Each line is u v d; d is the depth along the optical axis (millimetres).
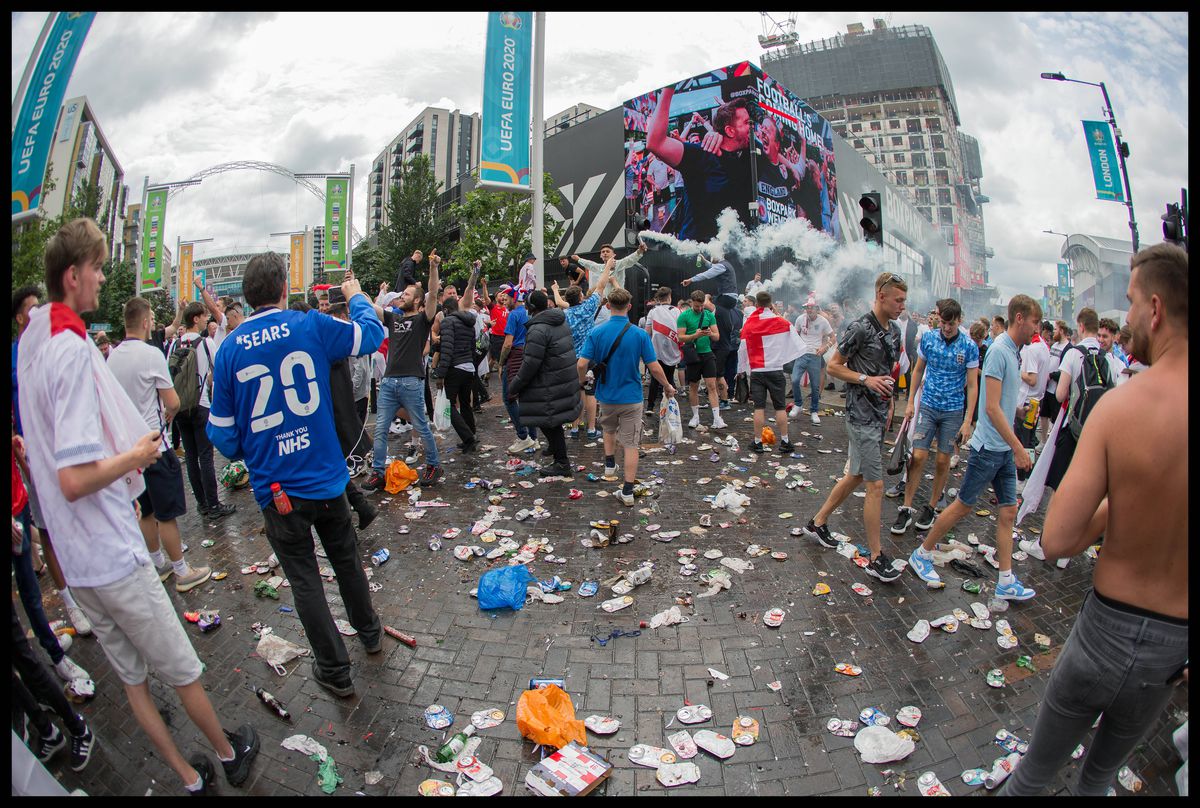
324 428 3037
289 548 3020
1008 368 3873
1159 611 1748
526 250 25594
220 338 6289
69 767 2646
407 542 5008
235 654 3484
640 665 3338
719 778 2570
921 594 4141
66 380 2068
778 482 6531
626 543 4938
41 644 3172
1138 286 1806
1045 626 3781
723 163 20469
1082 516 1775
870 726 2834
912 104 103375
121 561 2211
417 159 41500
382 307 8977
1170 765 2680
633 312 21875
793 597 4070
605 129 25109
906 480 5719
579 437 8492
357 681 3223
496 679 3236
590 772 2523
